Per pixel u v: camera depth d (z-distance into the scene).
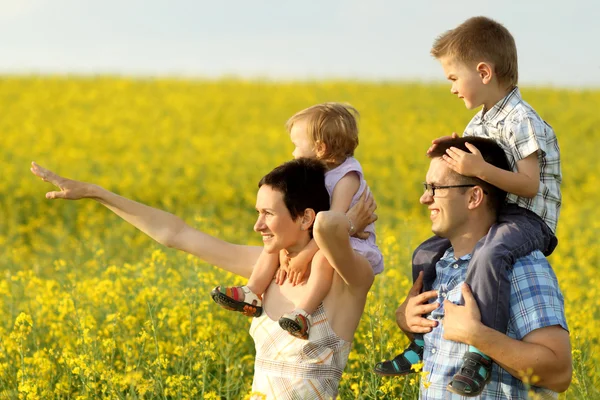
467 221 4.00
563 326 3.68
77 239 13.88
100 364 5.34
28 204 16.09
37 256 12.20
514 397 3.77
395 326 6.48
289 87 40.84
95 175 20.28
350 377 5.23
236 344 6.68
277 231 4.05
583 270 9.89
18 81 39.88
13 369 5.97
